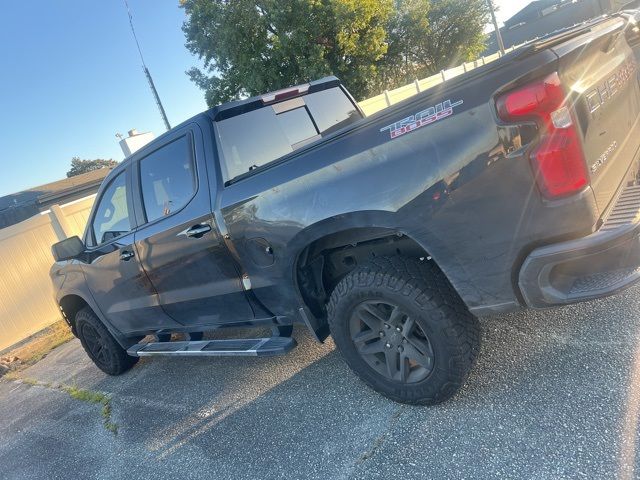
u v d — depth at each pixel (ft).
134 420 12.15
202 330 12.31
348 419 9.09
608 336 8.78
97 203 13.62
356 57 91.81
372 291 8.00
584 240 6.31
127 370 15.80
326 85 13.29
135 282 12.69
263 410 10.44
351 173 7.68
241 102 10.71
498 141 6.38
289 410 10.09
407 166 7.13
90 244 14.25
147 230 11.63
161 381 14.10
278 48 84.07
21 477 11.28
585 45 6.93
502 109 6.28
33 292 25.72
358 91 96.48
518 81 6.18
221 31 83.61
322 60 84.12
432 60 130.72
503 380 8.55
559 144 6.17
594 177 6.70
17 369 21.08
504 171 6.45
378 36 89.86
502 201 6.58
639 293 9.76
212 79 92.17
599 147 7.10
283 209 8.58
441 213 7.01
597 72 7.61
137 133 65.77
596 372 7.97
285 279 9.25
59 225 26.76
